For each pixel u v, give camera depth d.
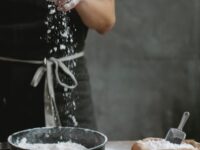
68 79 2.09
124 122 4.03
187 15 3.98
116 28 3.94
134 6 3.93
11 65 2.09
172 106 4.05
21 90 2.09
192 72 4.05
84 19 2.10
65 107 2.10
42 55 2.08
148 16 3.95
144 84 4.02
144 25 3.96
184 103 4.05
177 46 4.01
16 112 2.11
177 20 3.98
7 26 2.07
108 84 4.00
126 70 4.00
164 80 4.04
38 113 2.10
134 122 4.04
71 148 1.59
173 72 4.04
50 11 2.06
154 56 4.00
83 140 1.66
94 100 4.00
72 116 2.11
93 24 2.12
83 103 2.15
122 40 3.96
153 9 3.95
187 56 4.03
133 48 3.98
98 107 4.01
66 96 2.10
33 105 2.09
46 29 2.08
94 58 3.97
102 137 1.58
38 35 2.08
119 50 3.97
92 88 3.99
